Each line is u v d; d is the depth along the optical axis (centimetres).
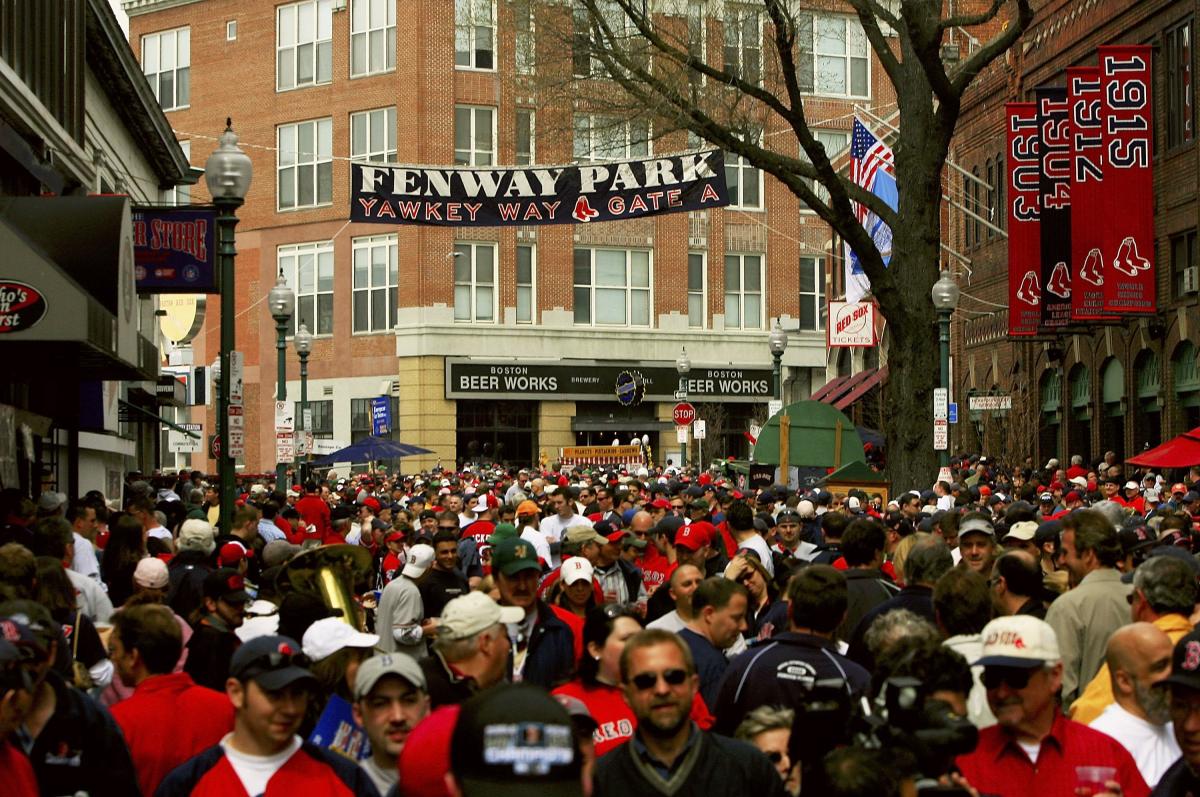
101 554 1900
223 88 7356
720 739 619
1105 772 647
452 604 814
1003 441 4666
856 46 7025
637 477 3706
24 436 2336
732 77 2836
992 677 649
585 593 1184
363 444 4650
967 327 5319
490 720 321
